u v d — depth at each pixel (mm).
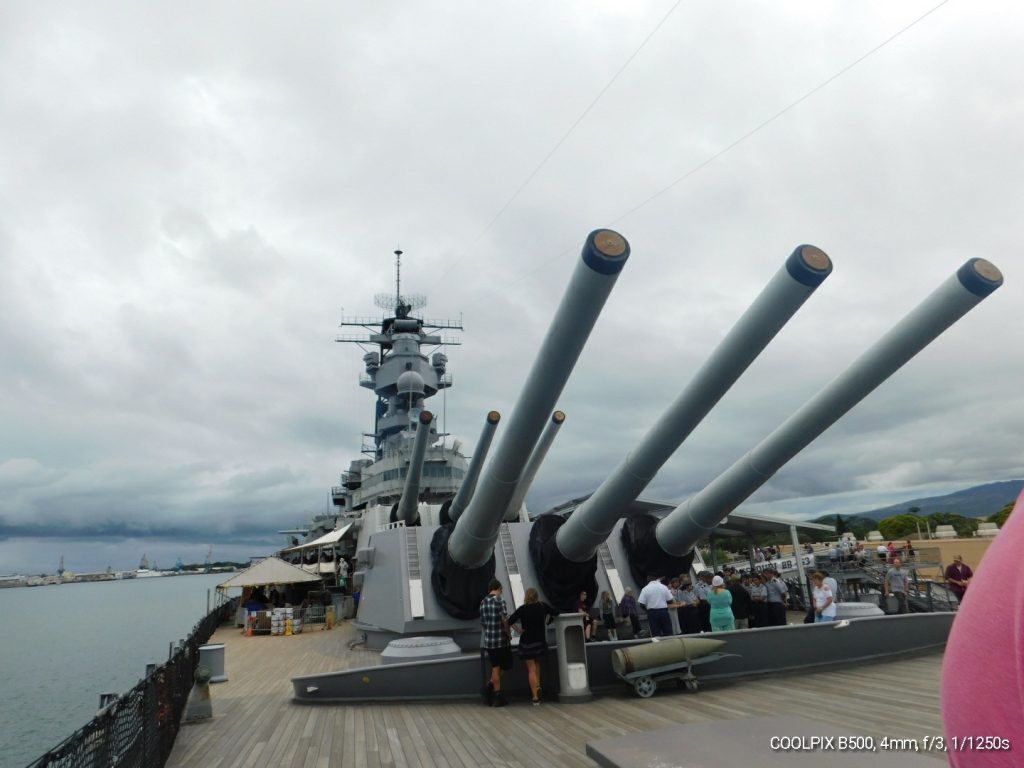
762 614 11359
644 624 11664
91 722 3992
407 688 8320
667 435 8023
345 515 23234
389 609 12109
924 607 14359
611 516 9352
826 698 7070
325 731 7074
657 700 7520
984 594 811
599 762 2785
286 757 6207
